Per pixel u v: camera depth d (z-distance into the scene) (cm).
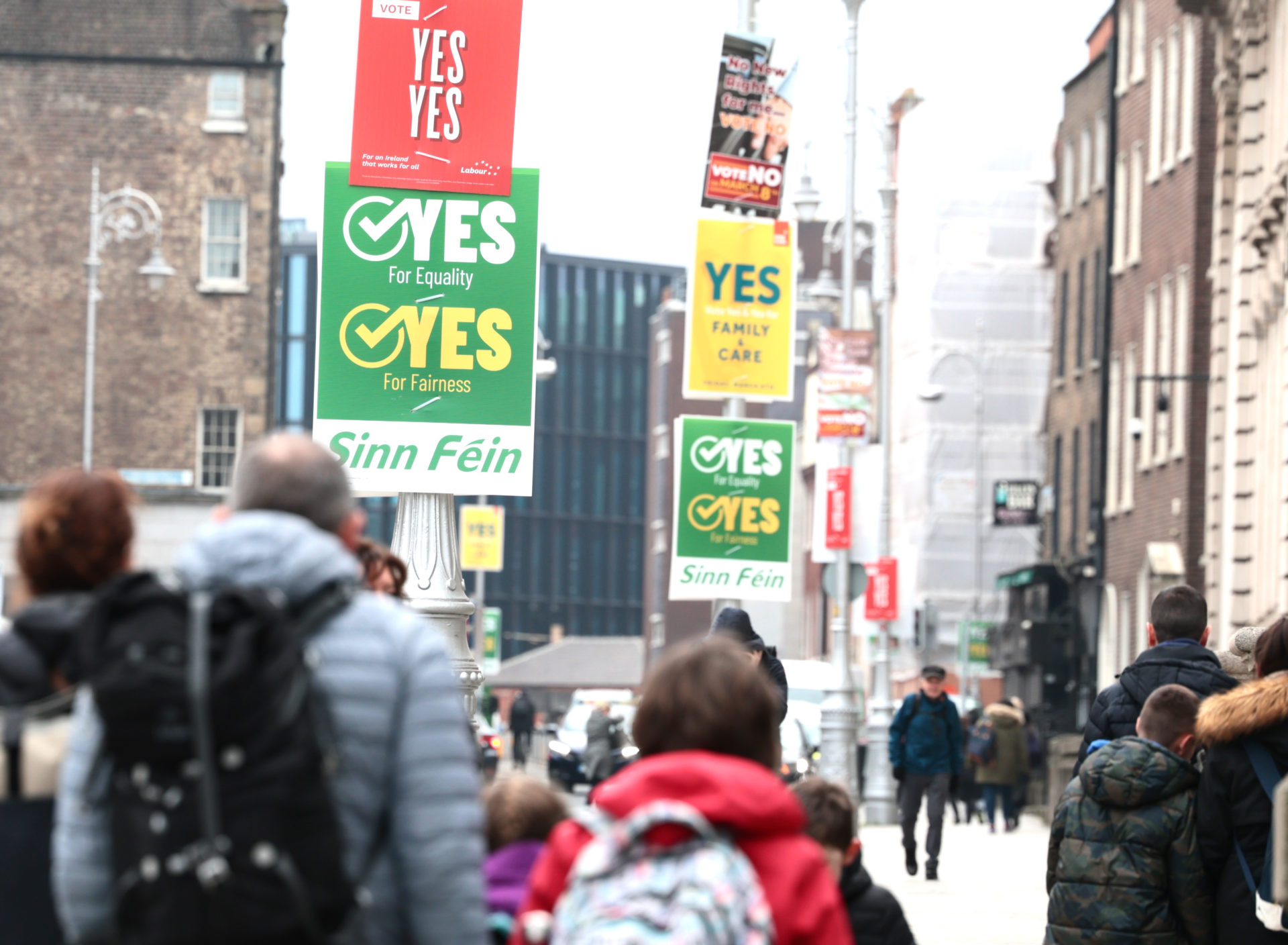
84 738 791
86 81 10819
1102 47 9575
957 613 13038
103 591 788
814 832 1198
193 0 10869
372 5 2472
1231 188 6644
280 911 738
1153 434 8312
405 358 2469
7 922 881
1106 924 1399
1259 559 6175
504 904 1056
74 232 10775
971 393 13212
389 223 2472
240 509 866
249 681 754
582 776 8562
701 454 4372
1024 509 10194
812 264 18175
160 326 10788
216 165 10844
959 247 13238
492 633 14738
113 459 10738
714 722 832
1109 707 1697
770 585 4394
